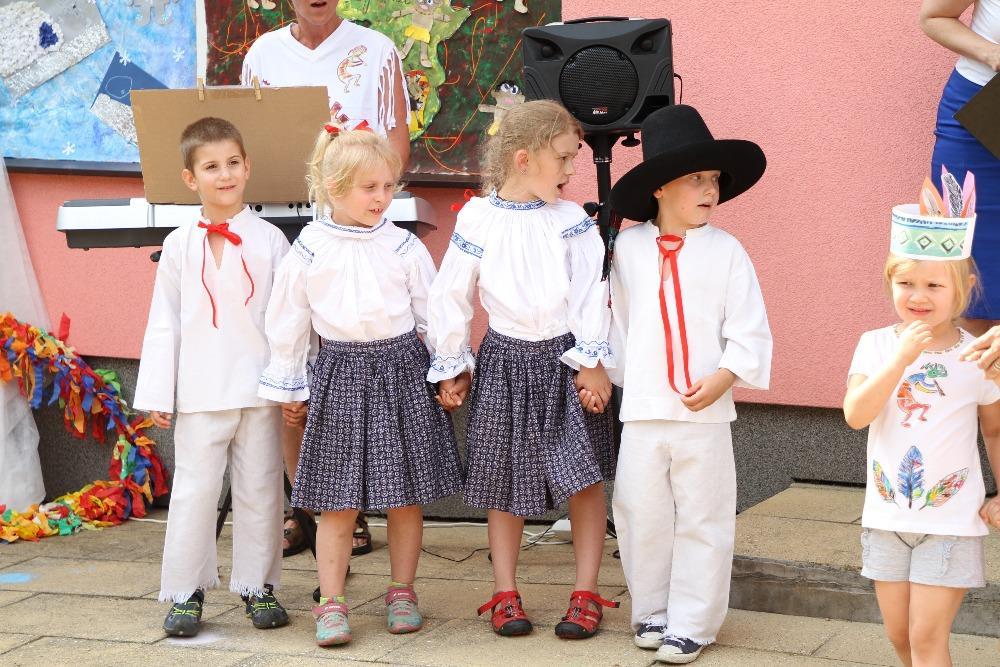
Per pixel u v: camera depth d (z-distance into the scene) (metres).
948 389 2.75
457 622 3.58
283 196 3.82
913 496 2.75
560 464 3.35
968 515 2.73
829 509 4.03
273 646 3.42
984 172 3.70
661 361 3.26
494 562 3.51
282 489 3.64
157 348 3.54
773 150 4.37
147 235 4.00
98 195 5.16
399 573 3.56
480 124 4.71
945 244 2.66
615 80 3.76
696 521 3.23
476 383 3.46
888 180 4.23
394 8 4.76
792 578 3.51
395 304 3.46
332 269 3.41
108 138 5.16
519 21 4.65
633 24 3.76
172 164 3.79
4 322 5.04
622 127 3.78
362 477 3.40
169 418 3.55
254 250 3.56
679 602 3.25
